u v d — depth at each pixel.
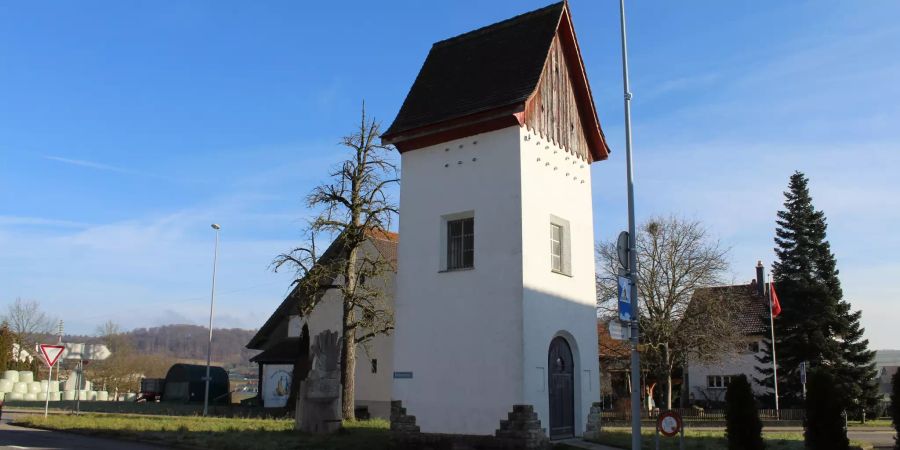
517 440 17.56
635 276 15.25
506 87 20.08
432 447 18.88
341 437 22.34
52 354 30.84
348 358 32.59
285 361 41.53
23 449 18.97
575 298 20.70
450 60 22.42
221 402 56.84
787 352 49.88
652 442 20.94
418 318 19.94
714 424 37.78
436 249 20.03
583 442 19.19
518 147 19.02
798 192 51.28
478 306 18.86
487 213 19.22
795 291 49.72
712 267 46.28
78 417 31.05
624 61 16.56
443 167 20.39
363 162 33.62
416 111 21.53
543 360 18.70
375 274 33.69
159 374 95.62
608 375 54.88
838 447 17.00
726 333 45.72
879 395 47.84
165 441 21.23
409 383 19.69
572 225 21.16
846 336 49.16
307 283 32.25
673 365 48.56
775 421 40.78
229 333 155.38
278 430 24.91
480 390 18.39
